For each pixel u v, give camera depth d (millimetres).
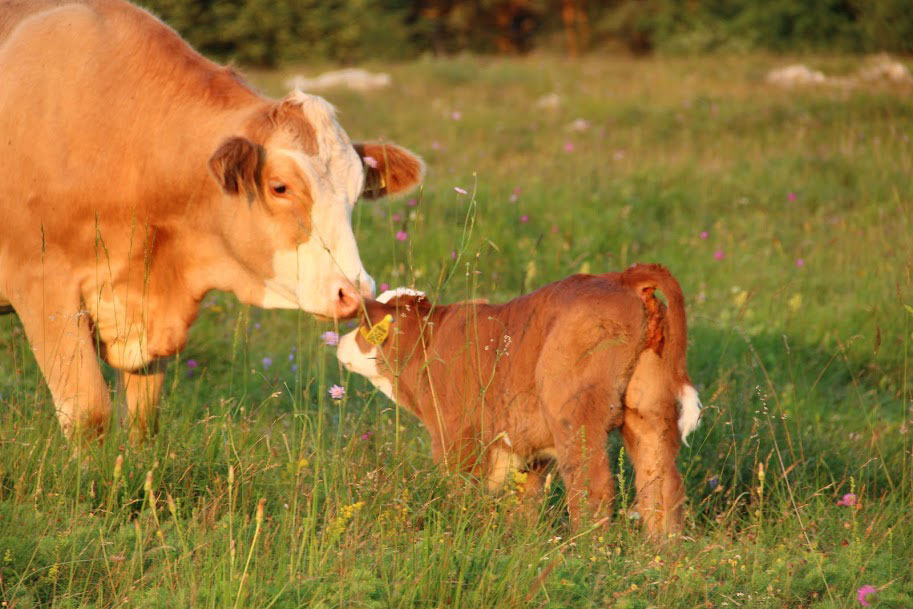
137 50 9766
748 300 13039
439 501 8164
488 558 7078
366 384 11438
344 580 6613
